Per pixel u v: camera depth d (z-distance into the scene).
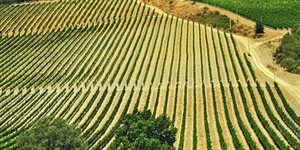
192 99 87.19
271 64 102.56
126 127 57.62
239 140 68.75
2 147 68.12
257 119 77.19
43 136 50.53
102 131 74.69
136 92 93.00
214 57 110.44
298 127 73.81
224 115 79.00
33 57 118.00
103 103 88.69
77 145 52.56
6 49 124.31
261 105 82.81
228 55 110.94
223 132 72.00
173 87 94.25
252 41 118.56
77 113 84.81
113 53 115.81
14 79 102.75
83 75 102.50
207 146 64.69
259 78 95.62
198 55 112.50
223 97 83.81
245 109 79.38
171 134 56.72
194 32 129.50
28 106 89.50
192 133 72.25
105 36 128.50
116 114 82.81
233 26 129.38
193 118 78.50
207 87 92.75
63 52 118.06
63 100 89.19
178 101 86.88
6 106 90.50
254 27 126.69
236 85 93.00
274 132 68.12
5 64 113.81
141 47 118.62
